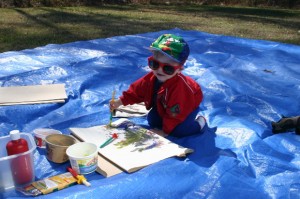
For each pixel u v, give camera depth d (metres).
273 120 2.71
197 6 13.90
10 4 9.87
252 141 2.29
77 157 1.81
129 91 2.42
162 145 2.14
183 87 2.22
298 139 2.39
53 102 2.79
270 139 2.35
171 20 8.89
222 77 3.52
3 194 1.69
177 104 2.20
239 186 1.83
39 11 9.14
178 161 2.01
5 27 6.55
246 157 2.13
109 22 7.86
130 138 2.21
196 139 2.31
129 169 1.88
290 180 1.91
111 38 5.16
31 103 2.74
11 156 1.69
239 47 4.99
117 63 3.91
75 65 3.73
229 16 10.59
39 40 5.59
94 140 2.16
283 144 2.30
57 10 9.53
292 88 3.42
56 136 2.05
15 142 1.74
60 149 1.94
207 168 1.96
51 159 1.99
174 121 2.27
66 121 2.54
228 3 15.23
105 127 2.36
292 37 7.19
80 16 8.62
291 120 2.47
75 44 4.66
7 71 3.52
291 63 4.29
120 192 1.70
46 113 2.68
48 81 3.27
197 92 2.35
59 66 3.63
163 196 1.71
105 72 3.56
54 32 6.30
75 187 1.75
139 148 2.10
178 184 1.80
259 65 4.18
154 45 2.13
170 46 2.09
